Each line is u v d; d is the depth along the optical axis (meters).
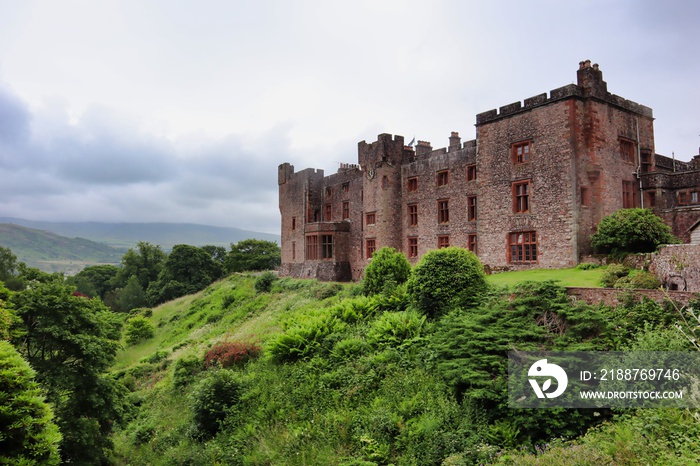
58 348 18.81
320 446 14.85
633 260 22.39
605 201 26.91
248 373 21.77
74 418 17.80
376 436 14.13
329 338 21.14
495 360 13.95
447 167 34.72
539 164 27.55
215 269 72.75
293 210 51.28
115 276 80.44
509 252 29.30
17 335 16.36
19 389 10.81
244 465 15.83
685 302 14.52
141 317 46.78
